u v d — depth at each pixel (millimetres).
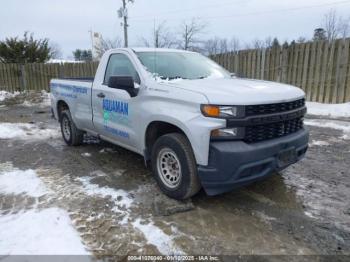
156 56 4305
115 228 3021
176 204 3490
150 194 3779
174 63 4305
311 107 9180
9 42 18516
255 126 3109
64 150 5871
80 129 5770
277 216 3273
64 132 6305
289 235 2922
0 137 7043
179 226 3070
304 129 3850
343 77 8930
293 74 9930
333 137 6438
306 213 3334
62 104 6270
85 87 5098
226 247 2736
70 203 3551
